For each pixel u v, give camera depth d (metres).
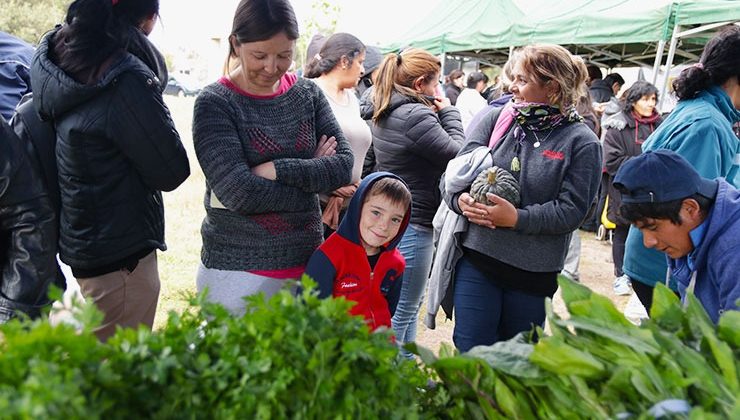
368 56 4.19
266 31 1.70
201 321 0.97
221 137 1.79
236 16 1.75
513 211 2.07
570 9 6.82
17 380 0.74
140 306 2.00
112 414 0.79
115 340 0.86
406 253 2.77
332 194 2.50
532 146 2.17
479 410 1.11
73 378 0.74
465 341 2.26
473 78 7.54
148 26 1.92
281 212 1.88
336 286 1.96
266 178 1.83
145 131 1.79
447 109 2.93
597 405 0.97
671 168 1.57
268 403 0.87
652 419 0.91
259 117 1.88
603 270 5.31
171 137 1.86
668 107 7.19
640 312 3.99
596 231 6.76
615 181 1.65
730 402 0.93
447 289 2.35
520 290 2.22
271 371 0.88
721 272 1.55
